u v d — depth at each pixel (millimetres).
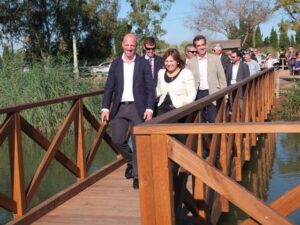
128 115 5176
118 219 4461
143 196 2826
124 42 5102
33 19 29766
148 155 2799
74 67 12680
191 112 3547
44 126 11453
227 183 2719
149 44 5914
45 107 11453
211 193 4402
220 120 5227
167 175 2779
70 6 30219
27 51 27594
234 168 6531
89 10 31000
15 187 4438
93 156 6066
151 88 5051
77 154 5684
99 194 5289
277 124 2613
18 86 11773
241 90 7352
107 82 5262
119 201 5004
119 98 5180
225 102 5543
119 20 33281
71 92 11773
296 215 5285
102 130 6363
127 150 5527
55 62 12648
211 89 6379
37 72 11875
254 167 7922
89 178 5668
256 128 2643
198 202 3988
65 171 7957
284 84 18266
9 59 12859
